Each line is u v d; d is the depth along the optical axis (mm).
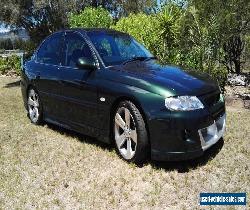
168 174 4512
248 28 11297
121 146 4930
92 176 4539
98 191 4164
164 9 9211
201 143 4406
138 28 9719
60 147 5582
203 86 4664
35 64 6645
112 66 5176
